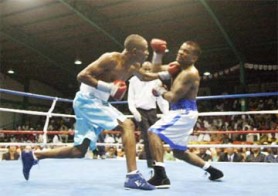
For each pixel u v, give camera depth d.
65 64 14.88
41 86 18.42
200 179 3.09
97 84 2.45
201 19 10.22
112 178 3.12
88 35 12.01
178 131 2.76
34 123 17.64
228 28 10.56
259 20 10.13
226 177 3.24
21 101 17.30
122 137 2.53
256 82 15.92
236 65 13.92
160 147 2.63
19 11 10.52
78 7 9.76
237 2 9.01
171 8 9.70
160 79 2.84
